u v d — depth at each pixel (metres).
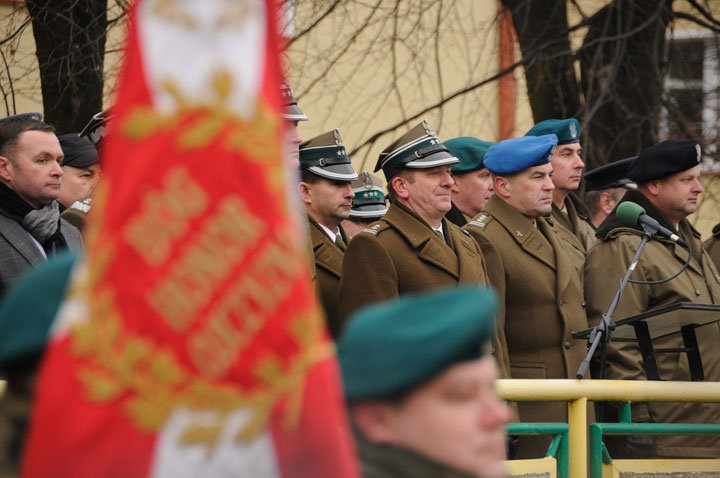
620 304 11.36
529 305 11.45
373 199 15.62
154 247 2.85
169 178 2.85
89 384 2.85
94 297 2.88
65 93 17.09
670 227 11.97
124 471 2.83
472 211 14.09
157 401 2.83
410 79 26.55
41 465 2.87
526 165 11.60
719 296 11.98
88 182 11.70
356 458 3.58
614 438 10.52
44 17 17.00
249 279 2.85
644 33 22.34
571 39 23.59
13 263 9.20
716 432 9.95
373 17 24.31
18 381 3.80
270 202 2.89
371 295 10.27
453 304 3.61
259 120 2.92
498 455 3.65
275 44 3.06
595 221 16.62
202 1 2.90
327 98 26.56
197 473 2.85
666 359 11.52
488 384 3.64
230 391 2.86
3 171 9.42
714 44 24.77
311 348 2.95
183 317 2.83
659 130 23.36
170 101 2.88
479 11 26.83
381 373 3.55
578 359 11.48
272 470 2.89
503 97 27.62
